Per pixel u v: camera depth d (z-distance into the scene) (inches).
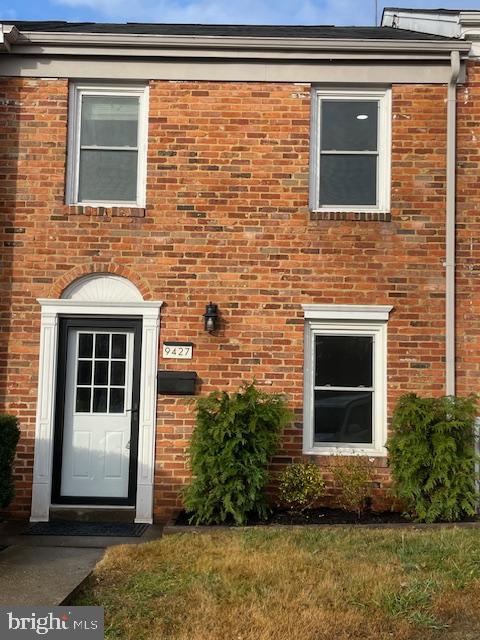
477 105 333.1
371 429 327.0
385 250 326.6
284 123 332.2
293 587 207.6
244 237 327.3
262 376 322.7
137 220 327.3
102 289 327.3
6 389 320.2
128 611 195.0
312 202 333.1
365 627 183.5
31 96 331.3
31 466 317.7
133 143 337.4
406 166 330.3
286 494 304.5
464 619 188.7
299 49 329.4
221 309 324.8
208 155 330.3
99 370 330.0
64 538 282.8
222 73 332.8
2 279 324.2
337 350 330.3
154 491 317.4
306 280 326.0
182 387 319.0
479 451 311.7
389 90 336.8
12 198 327.3
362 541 257.0
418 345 323.6
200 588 208.1
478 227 327.6
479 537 258.7
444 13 350.9
